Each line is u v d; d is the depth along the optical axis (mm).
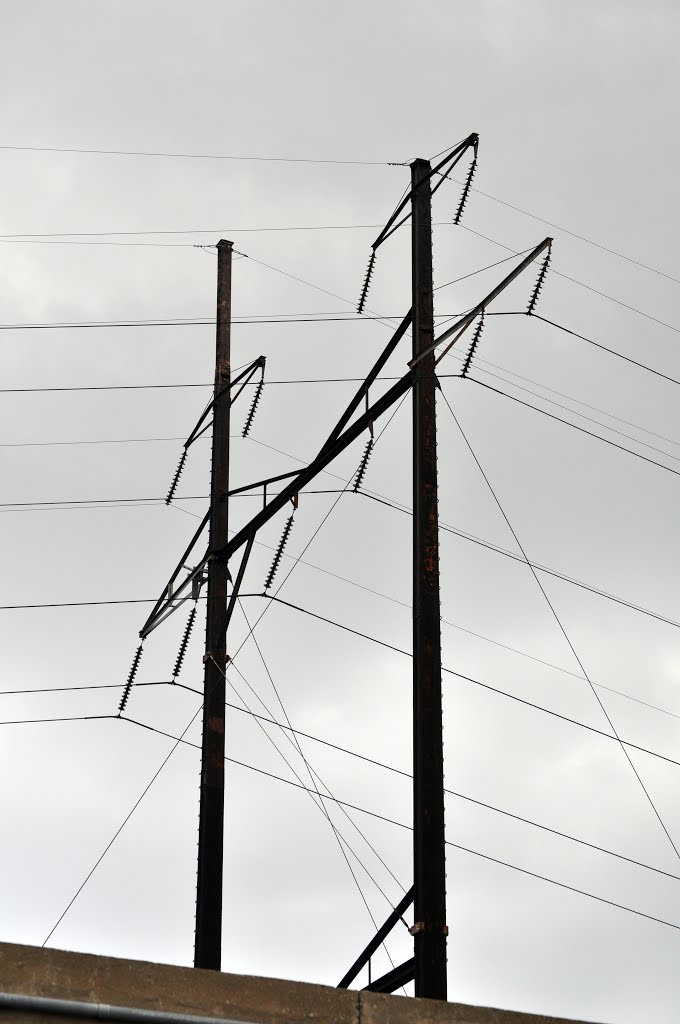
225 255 25984
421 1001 12391
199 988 11594
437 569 17578
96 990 11219
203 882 20203
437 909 15664
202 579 22797
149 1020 11305
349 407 20500
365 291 21969
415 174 20250
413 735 16703
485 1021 12547
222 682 21875
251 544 22031
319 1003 11969
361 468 20922
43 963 11148
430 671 16938
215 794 20984
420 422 18375
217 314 25469
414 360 18750
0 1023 10836
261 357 24250
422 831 16031
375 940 16562
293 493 21156
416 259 19641
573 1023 12867
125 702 22812
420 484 18031
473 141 19328
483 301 18359
